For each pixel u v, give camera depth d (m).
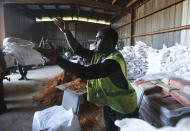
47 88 3.31
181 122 0.39
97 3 6.09
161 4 4.14
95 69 0.66
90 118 2.05
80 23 10.77
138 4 5.73
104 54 0.94
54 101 2.64
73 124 1.37
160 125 1.17
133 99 0.96
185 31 3.29
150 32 4.80
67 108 1.85
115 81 0.87
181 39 3.41
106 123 1.12
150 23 4.82
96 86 0.97
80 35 10.89
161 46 4.23
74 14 9.96
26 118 2.13
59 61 0.66
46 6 8.32
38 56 3.77
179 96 1.27
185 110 1.04
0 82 2.23
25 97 3.05
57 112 1.56
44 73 6.01
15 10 7.59
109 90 0.90
